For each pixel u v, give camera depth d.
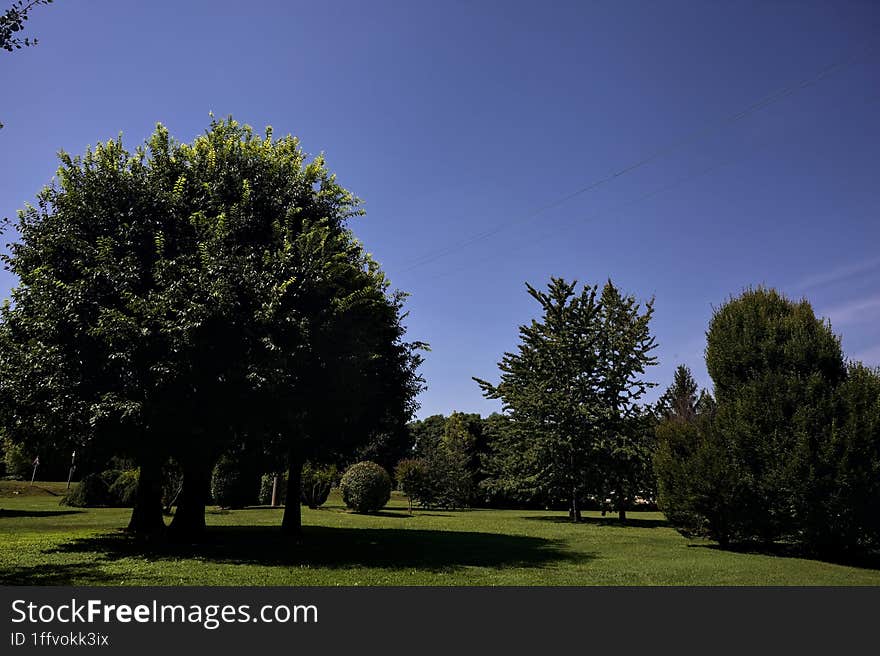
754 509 16.28
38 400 13.05
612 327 34.06
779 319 17.23
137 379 12.04
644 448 30.97
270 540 16.17
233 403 12.60
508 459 35.00
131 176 14.44
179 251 13.23
